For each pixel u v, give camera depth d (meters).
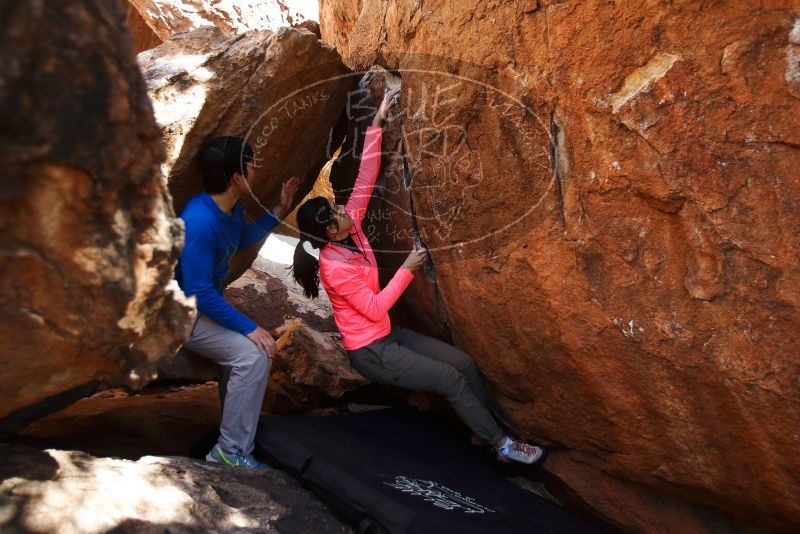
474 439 3.56
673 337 2.38
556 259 2.62
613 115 2.32
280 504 2.71
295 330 4.32
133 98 1.62
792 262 2.07
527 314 2.83
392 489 2.83
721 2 2.05
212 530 2.36
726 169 2.13
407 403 4.19
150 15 7.40
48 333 1.77
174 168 3.06
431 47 2.91
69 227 1.61
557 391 2.98
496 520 2.79
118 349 1.95
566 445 3.19
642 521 3.05
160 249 1.81
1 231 1.55
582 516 3.36
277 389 4.13
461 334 3.32
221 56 3.17
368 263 3.31
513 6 2.54
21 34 1.39
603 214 2.45
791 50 1.97
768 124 2.04
